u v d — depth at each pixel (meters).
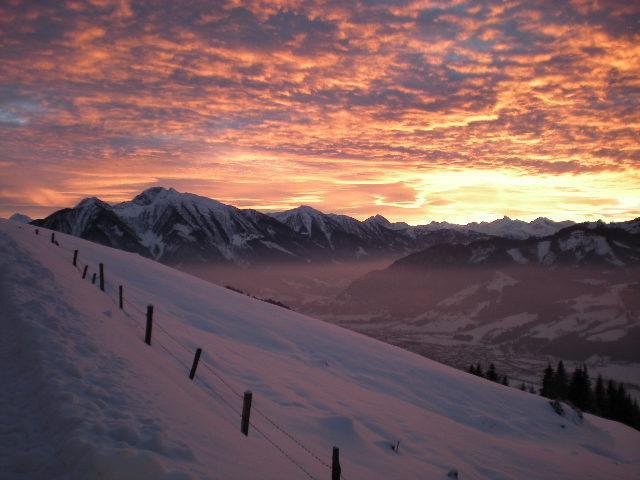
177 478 6.63
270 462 9.80
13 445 7.14
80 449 6.79
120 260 39.91
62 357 10.34
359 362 30.23
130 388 10.00
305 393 19.12
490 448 20.97
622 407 63.88
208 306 32.38
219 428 10.30
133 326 18.08
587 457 25.08
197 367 16.25
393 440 17.16
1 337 11.56
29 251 21.92
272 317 35.84
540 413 31.25
